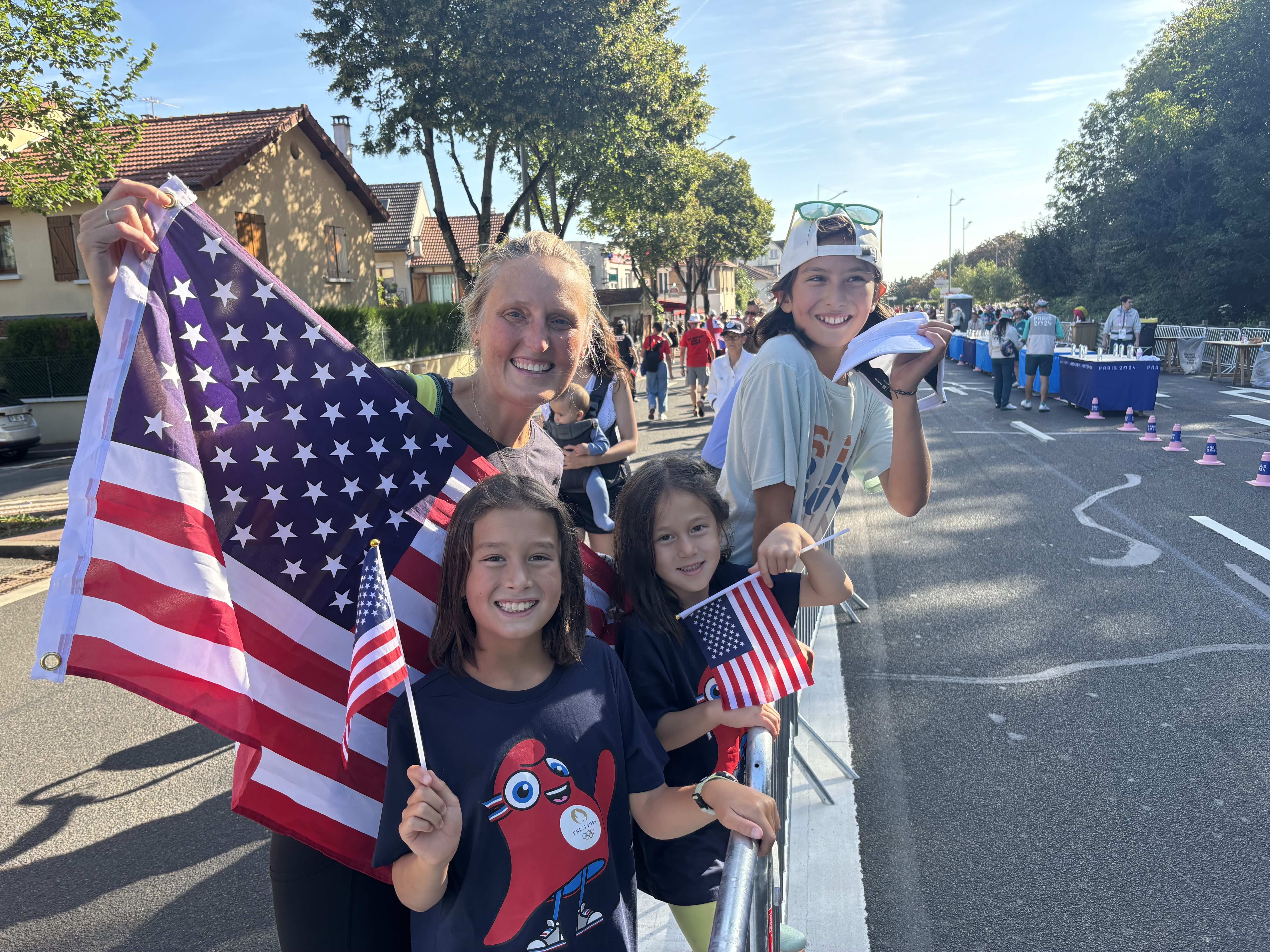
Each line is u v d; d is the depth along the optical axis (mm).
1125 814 3410
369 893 1562
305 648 1585
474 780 1456
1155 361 14352
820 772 3834
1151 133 31500
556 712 1532
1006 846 3256
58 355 18547
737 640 1732
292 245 22672
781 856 2635
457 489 1794
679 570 1885
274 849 1613
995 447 12031
